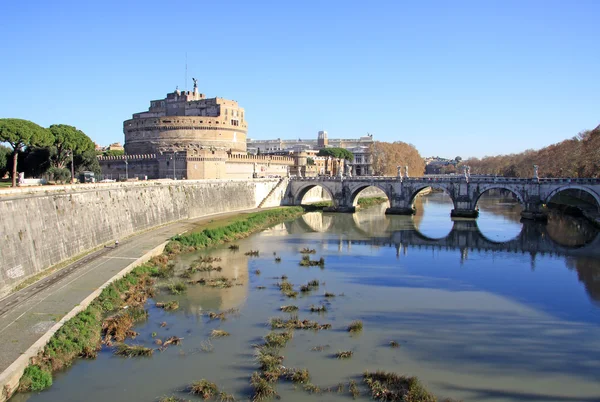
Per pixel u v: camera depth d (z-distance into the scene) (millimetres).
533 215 137875
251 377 41062
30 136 97812
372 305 60156
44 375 39031
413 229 124500
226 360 44406
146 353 44969
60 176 113938
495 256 89812
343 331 51562
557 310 59125
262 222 129375
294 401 37781
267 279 71375
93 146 136000
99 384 39781
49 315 47812
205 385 39125
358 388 39656
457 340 49750
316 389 39250
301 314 56500
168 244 87188
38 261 62531
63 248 70062
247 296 62812
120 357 44500
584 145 161500
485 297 64062
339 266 80438
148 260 76125
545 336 51094
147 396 38281
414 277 73938
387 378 40688
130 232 95375
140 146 195500
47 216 67000
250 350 46531
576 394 39625
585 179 131375
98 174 135500
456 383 41000
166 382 40375
